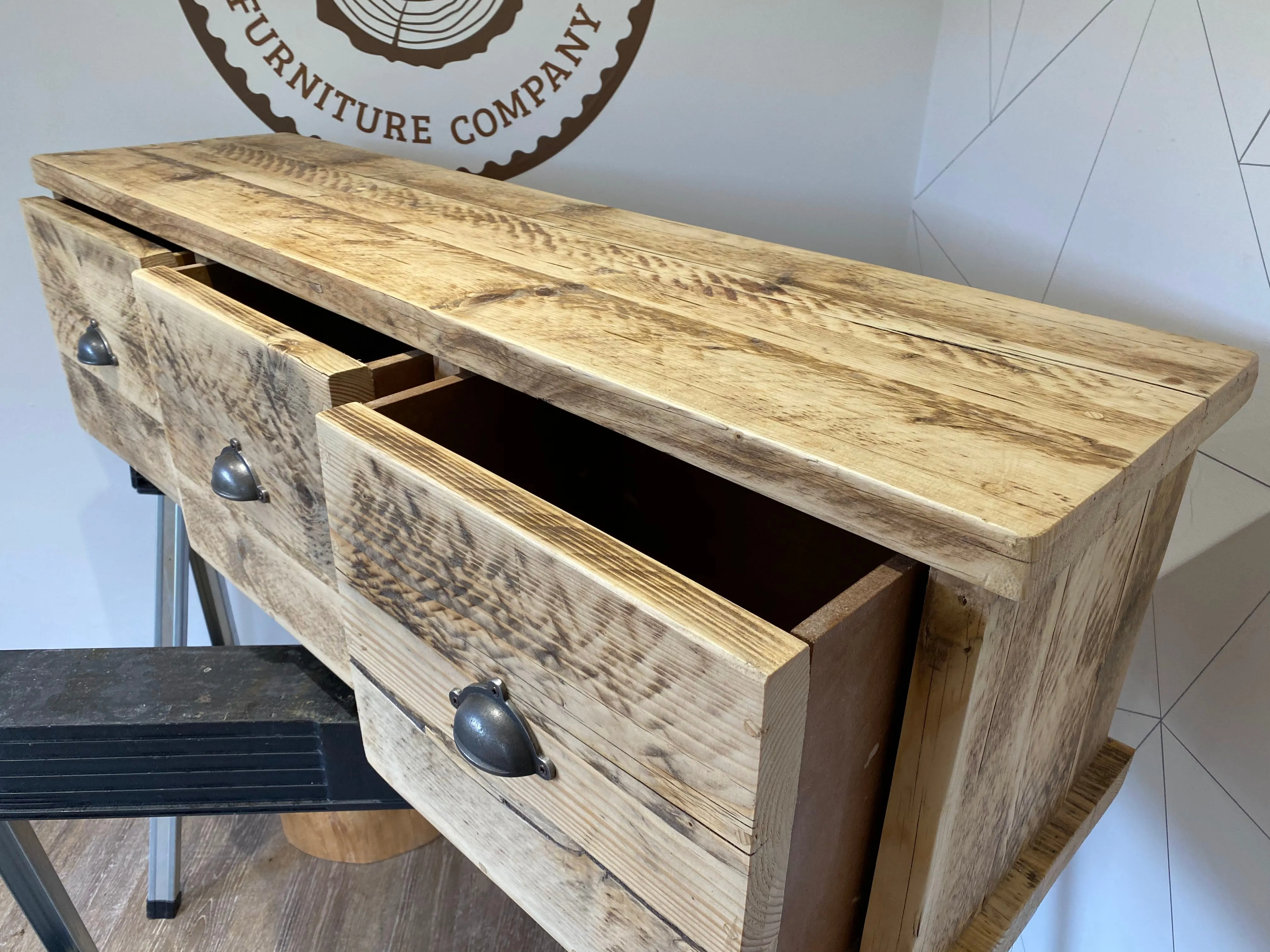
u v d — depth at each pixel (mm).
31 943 1246
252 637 1535
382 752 633
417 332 552
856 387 451
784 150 1210
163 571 1228
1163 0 766
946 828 445
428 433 567
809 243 1267
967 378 469
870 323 548
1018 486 357
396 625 537
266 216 736
